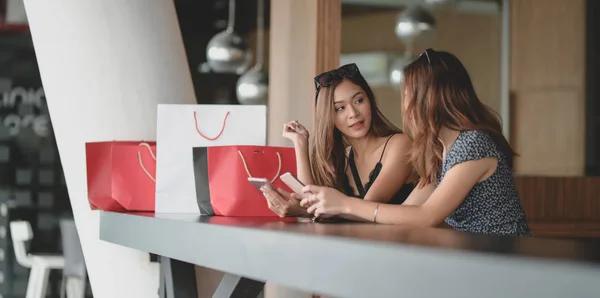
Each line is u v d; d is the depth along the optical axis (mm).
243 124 2904
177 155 2883
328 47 3949
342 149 2846
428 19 6457
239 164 2650
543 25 7809
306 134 2812
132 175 3053
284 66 4359
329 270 1511
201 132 2889
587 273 1038
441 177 2395
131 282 3586
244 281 2389
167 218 2416
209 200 2697
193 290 2852
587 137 7430
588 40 7441
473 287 1196
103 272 3629
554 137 7668
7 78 8430
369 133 2803
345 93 2742
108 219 2992
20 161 8336
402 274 1328
